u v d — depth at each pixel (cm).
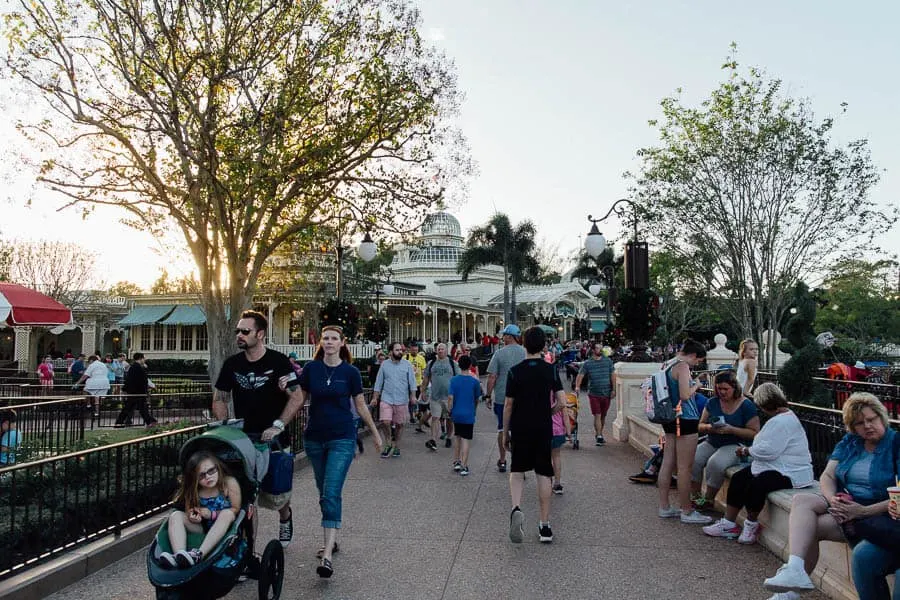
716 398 763
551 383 649
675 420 712
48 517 578
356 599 495
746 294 2456
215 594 405
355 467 1058
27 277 4425
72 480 612
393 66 1570
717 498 784
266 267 2488
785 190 2236
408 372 1181
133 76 1473
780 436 615
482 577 542
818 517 470
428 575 547
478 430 1549
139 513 671
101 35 1466
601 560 584
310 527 695
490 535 663
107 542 588
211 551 406
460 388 1014
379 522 714
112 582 532
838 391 1355
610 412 1945
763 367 2323
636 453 1193
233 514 426
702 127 2256
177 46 1497
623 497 834
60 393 2208
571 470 1023
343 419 583
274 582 478
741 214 2284
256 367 533
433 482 934
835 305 3850
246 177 1442
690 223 2348
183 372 3806
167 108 1455
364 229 1697
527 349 662
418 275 7256
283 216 1792
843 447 489
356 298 3769
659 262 3341
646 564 573
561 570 558
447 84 1622
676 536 658
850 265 2886
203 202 1549
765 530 628
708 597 496
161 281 4356
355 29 1525
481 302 6638
